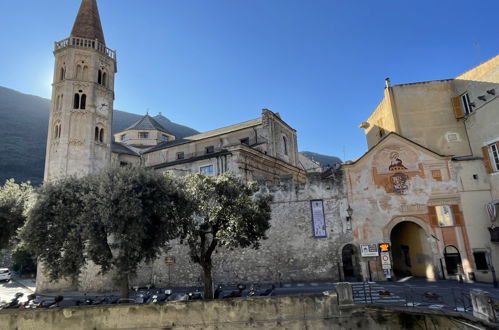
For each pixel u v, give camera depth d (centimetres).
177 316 1424
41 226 1783
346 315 1472
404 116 3100
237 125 4822
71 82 3750
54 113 3753
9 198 2348
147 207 1764
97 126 3812
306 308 1468
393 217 2716
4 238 2323
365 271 2638
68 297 2780
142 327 1399
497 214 2480
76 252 1717
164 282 3116
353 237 2733
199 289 2788
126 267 1708
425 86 3138
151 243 1808
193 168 3809
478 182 2659
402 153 2823
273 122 4409
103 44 4188
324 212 2845
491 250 2503
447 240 2605
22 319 1398
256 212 2119
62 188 1870
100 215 1666
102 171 1988
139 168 2000
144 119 6419
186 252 3123
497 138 2564
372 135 3803
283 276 2791
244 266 2902
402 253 3189
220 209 2059
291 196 2945
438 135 3003
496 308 1210
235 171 3522
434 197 2702
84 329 1384
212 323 1429
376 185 2797
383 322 1478
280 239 2873
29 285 3862
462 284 2320
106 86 4047
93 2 4412
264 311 1455
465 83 2944
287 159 4712
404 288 2080
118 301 1758
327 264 2736
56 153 3578
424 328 1466
